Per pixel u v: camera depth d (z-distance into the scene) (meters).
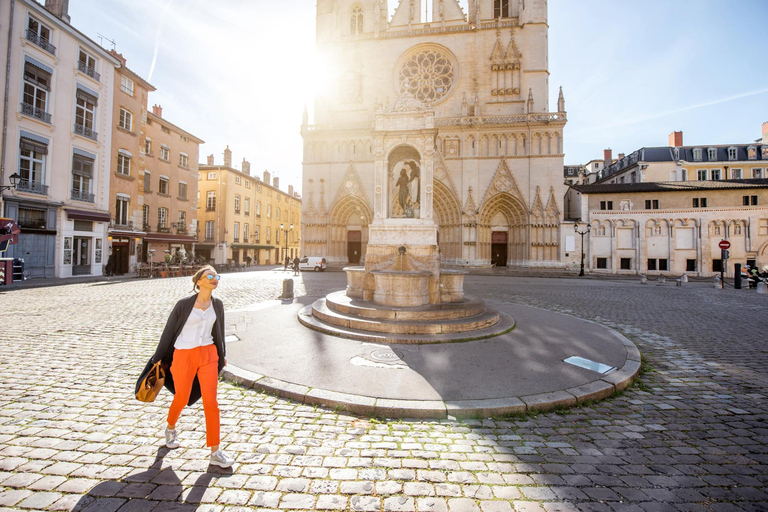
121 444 3.42
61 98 22.02
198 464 3.12
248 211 48.38
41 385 4.86
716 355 6.88
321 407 4.36
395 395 4.46
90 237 24.19
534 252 34.28
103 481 2.85
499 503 2.67
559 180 34.03
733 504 2.69
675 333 8.72
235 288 17.89
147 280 22.09
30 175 20.45
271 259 55.59
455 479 2.97
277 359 5.79
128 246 27.58
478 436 3.73
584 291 18.02
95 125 24.55
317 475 3.01
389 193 11.34
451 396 4.46
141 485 2.81
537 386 4.82
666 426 4.01
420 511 2.58
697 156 44.72
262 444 3.48
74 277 22.27
